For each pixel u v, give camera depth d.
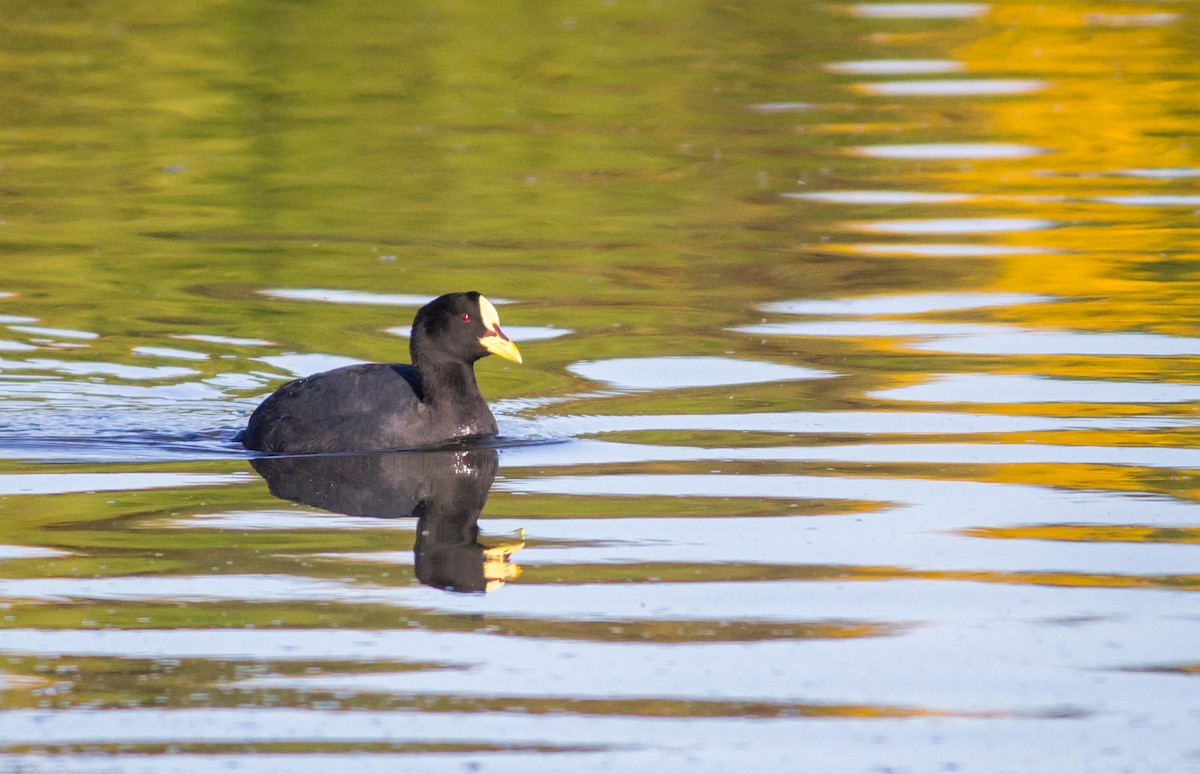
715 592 10.95
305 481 13.42
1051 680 9.68
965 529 12.22
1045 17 39.41
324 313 19.12
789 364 17.19
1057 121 30.09
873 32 38.12
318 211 24.22
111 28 37.16
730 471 13.70
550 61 34.91
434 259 21.62
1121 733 9.05
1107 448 14.18
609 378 16.78
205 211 24.16
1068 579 11.22
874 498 12.95
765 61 35.16
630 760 8.69
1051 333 18.19
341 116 30.28
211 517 12.44
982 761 8.74
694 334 18.38
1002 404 15.61
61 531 12.06
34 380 16.52
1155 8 40.62
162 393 16.20
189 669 9.69
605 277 20.81
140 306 19.36
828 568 11.41
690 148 28.30
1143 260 21.28
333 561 11.48
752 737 8.97
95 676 9.59
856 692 9.51
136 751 8.73
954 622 10.48
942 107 31.22
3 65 33.38
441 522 12.38
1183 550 11.73
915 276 20.77
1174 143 28.64
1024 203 24.64
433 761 8.66
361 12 39.78
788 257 21.80
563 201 24.86
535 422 15.27
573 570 11.36
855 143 28.70
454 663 9.80
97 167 26.69
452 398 14.61
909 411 15.44
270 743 8.82
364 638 10.15
